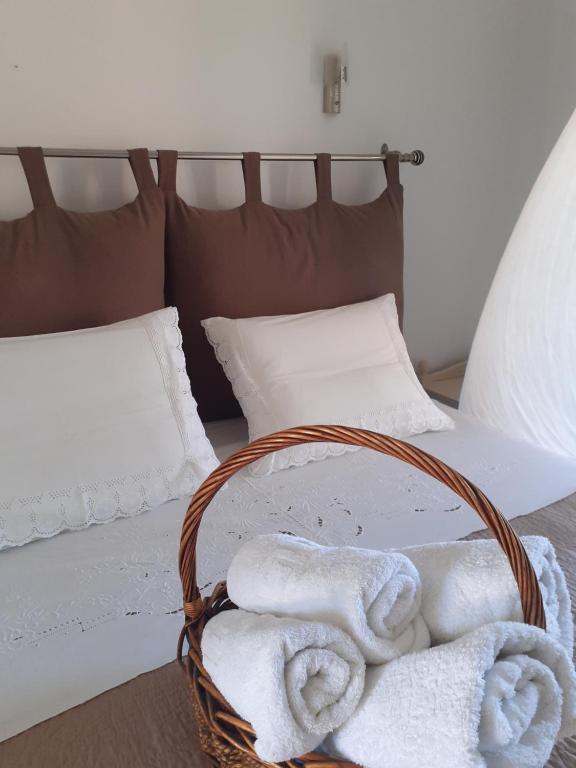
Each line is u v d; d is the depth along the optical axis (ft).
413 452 2.31
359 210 6.73
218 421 6.16
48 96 5.47
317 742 2.18
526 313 5.59
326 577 2.40
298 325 5.66
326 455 5.18
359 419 5.31
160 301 5.64
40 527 4.04
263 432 5.15
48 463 4.14
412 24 7.14
